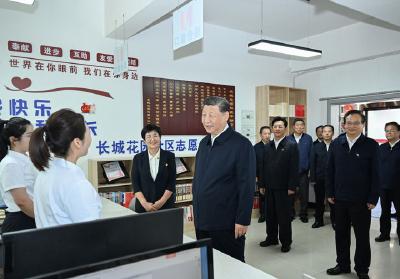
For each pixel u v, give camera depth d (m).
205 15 4.52
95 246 0.84
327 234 4.08
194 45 4.68
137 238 0.92
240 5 4.19
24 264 0.74
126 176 3.80
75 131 1.07
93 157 3.80
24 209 1.81
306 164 4.80
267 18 4.66
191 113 4.64
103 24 3.88
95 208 1.05
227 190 1.93
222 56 5.00
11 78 3.30
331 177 2.89
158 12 3.10
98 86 3.85
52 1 3.54
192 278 0.80
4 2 3.26
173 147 4.49
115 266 0.69
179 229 1.01
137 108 4.16
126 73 4.06
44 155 1.06
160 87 4.34
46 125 1.07
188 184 4.27
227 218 1.93
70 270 0.63
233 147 1.93
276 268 3.01
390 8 3.12
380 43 4.70
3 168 1.80
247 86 5.31
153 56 4.29
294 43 5.82
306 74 5.83
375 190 2.55
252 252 3.44
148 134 2.65
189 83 4.62
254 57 5.39
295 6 4.24
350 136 2.67
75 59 3.69
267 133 4.59
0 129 1.92
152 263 0.74
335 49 5.25
